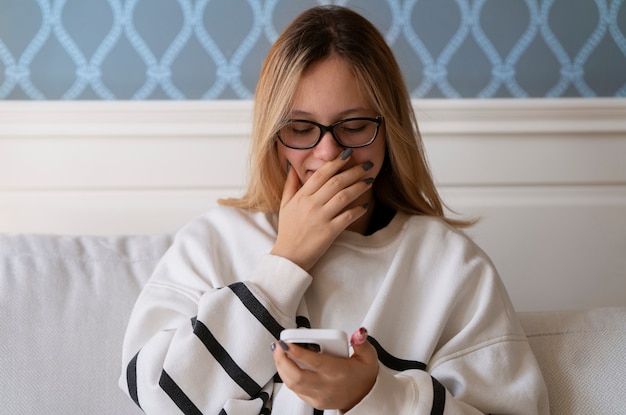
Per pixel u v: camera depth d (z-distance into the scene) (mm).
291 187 1190
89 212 1799
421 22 1807
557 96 1825
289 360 940
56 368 1252
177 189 1801
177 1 1796
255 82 1809
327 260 1193
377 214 1272
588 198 1828
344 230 1224
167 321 1194
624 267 1832
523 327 1271
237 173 1792
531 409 1129
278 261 1125
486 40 1812
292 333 914
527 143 1809
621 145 1813
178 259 1231
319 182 1153
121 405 1241
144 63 1804
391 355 1157
